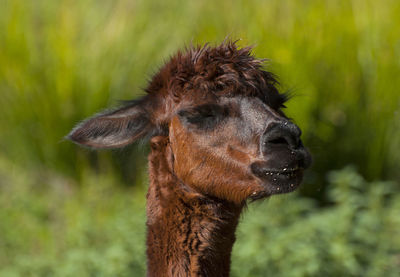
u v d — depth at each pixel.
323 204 18.78
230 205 8.23
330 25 18.78
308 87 17.80
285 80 17.08
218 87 8.01
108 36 20.72
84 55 20.61
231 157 7.83
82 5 21.73
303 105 17.52
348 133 18.84
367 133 18.91
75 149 20.84
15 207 18.89
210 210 8.12
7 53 21.19
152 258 8.34
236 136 7.84
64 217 19.42
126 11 21.30
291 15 18.83
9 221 18.19
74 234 16.41
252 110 7.87
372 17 19.22
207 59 8.15
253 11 19.03
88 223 16.81
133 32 20.67
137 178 20.17
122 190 20.28
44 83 20.72
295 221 15.82
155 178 8.41
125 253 13.70
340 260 13.38
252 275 13.19
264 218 15.05
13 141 21.72
